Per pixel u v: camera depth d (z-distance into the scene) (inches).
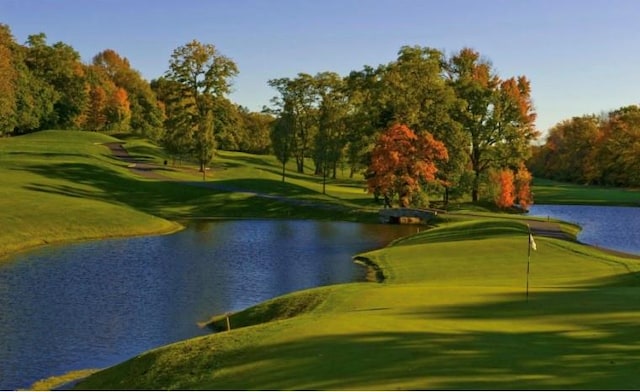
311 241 2166.6
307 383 520.4
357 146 3125.0
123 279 1423.5
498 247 1670.8
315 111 4594.0
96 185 3235.7
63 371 814.5
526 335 642.8
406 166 2854.3
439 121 3004.4
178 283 1386.6
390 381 495.5
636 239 2236.7
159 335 984.3
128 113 6161.4
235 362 647.1
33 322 1047.6
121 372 731.4
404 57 3115.2
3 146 4143.7
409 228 2615.7
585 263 1428.4
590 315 745.6
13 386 754.8
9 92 3850.9
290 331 722.2
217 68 4035.4
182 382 633.0
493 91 3255.4
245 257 1780.3
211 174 4079.7
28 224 2100.1
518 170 3329.2
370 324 721.0
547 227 2333.9
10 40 5162.4
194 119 3983.8
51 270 1530.5
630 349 575.2
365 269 1567.4
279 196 3390.7
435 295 941.2
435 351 581.0
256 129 6269.7
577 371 500.7
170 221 2765.7
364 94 3570.4
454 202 3385.8
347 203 3361.2
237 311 1127.6
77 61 6161.4
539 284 1130.7
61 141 4643.2
